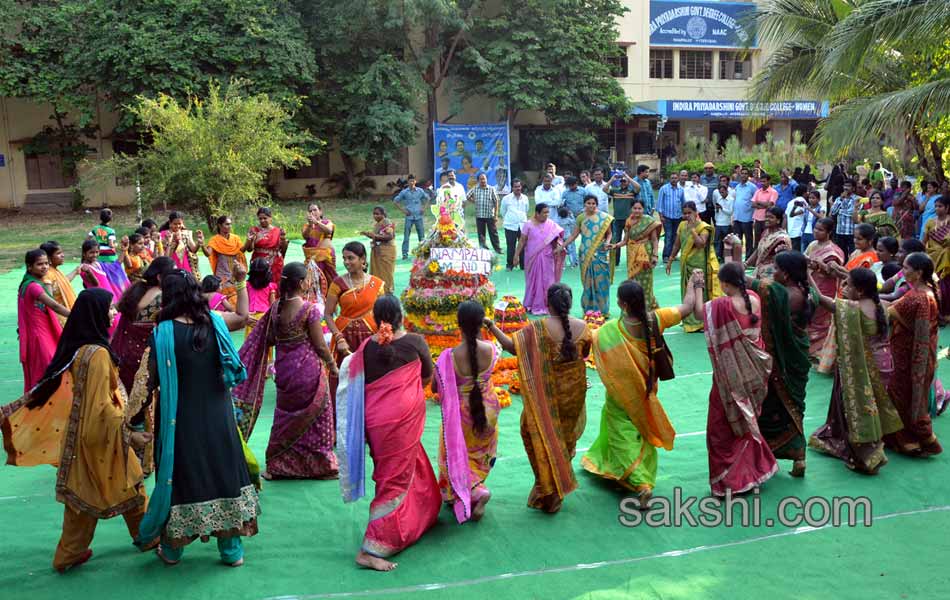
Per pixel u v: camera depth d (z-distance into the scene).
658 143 32.59
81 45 25.02
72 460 4.32
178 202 20.92
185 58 24.69
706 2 33.81
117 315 8.43
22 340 7.02
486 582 4.29
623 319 5.10
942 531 4.78
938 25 10.15
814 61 13.76
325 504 5.30
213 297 6.60
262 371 5.56
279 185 30.64
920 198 12.88
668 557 4.54
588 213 10.45
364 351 4.72
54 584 4.29
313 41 28.17
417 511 4.70
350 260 6.61
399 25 27.25
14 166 28.28
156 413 4.34
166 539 4.34
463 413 4.95
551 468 4.95
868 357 5.57
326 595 4.16
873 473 5.58
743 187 14.73
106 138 28.61
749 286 5.30
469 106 32.56
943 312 9.62
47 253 7.26
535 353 4.95
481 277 7.90
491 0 30.80
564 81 29.44
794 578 4.28
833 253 8.26
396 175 31.80
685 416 6.92
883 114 10.59
